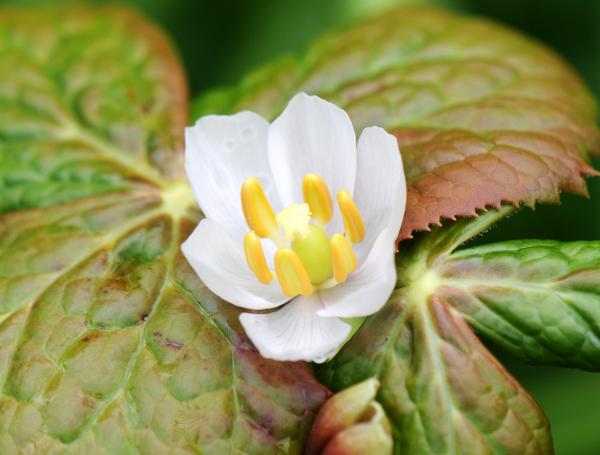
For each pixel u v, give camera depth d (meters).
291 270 0.27
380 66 0.33
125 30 0.35
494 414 0.26
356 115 0.31
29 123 0.33
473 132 0.30
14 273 0.29
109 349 0.27
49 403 0.27
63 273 0.29
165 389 0.27
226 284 0.27
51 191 0.31
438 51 0.33
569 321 0.27
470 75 0.32
